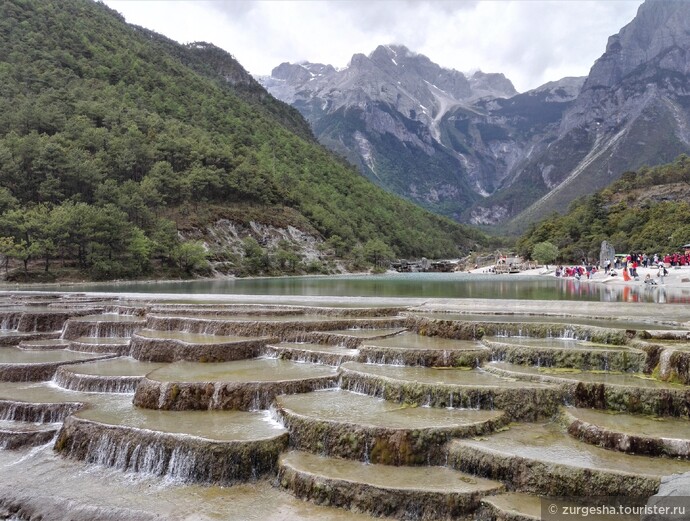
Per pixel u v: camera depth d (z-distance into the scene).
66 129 138.62
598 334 30.55
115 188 120.56
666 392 21.44
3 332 43.03
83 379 28.89
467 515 16.48
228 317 42.22
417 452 19.27
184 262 121.50
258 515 17.23
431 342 32.41
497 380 24.80
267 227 158.00
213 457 19.84
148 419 23.47
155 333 37.75
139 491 19.38
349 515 17.02
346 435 20.05
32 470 21.41
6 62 163.88
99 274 104.00
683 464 17.33
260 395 25.09
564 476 16.81
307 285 96.06
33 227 97.31
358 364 29.08
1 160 111.19
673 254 118.38
